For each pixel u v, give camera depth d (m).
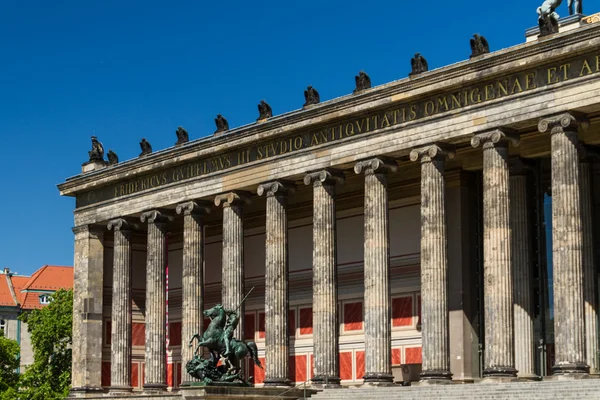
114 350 115.44
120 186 117.06
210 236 124.06
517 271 90.00
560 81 77.44
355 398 85.25
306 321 112.06
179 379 126.06
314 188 94.81
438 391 79.69
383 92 88.56
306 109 96.50
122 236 116.69
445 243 85.50
